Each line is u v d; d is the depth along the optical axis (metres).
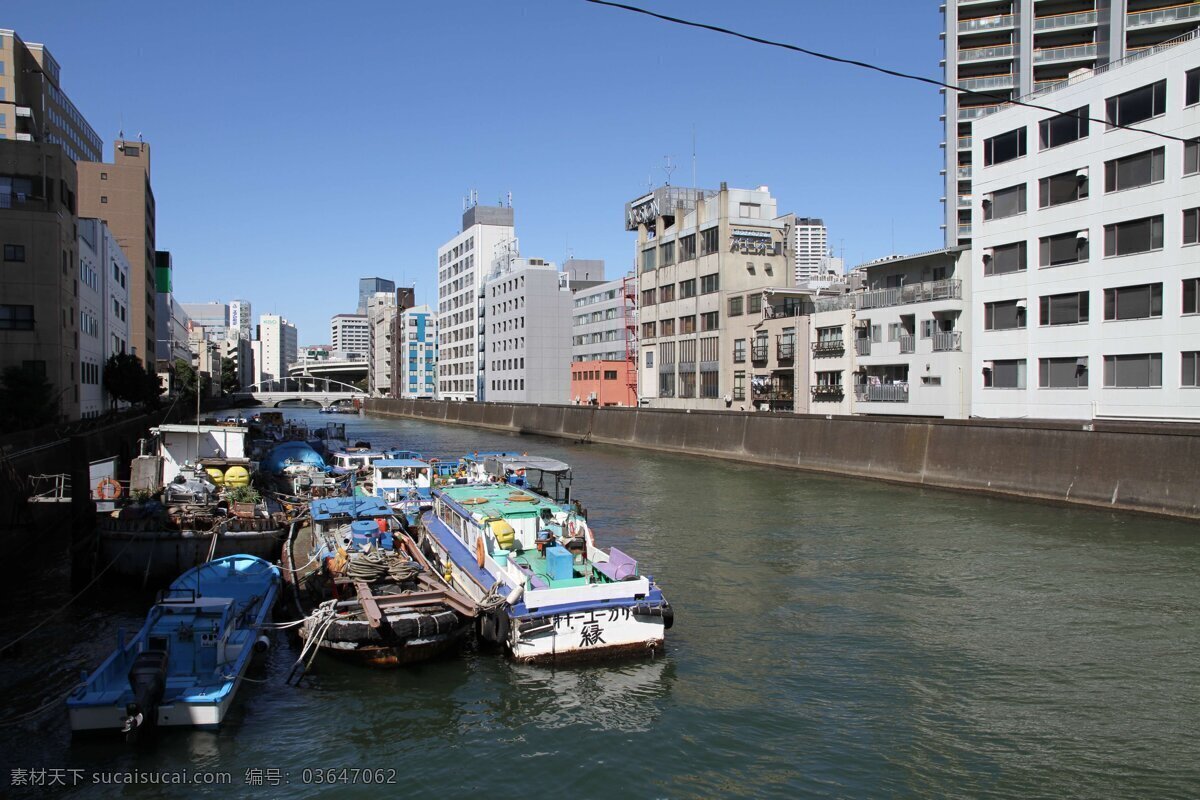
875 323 50.09
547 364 105.81
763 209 72.25
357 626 15.80
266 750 12.95
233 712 14.26
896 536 28.20
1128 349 35.56
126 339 77.56
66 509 31.69
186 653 14.54
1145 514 30.34
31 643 17.73
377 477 31.28
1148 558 24.20
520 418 93.56
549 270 106.00
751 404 62.41
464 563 19.41
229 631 15.59
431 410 127.62
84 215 88.69
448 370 144.50
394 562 18.84
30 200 45.75
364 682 15.54
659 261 77.56
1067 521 30.08
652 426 66.31
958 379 44.22
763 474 47.41
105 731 13.17
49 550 27.48
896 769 12.20
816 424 48.12
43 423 38.88
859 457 44.47
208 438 35.16
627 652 16.52
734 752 12.77
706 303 68.56
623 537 28.55
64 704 14.42
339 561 19.58
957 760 12.45
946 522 30.58
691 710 14.27
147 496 26.69
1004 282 41.78
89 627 18.86
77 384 50.94
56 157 46.25
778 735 13.32
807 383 55.78
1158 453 30.27
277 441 49.88
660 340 76.88
